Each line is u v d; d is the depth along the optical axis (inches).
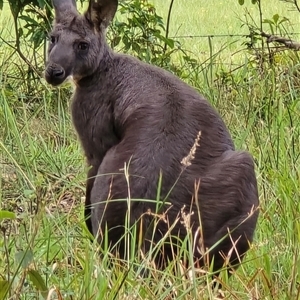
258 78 567.2
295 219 350.6
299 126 479.8
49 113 565.6
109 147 386.0
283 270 326.6
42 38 602.2
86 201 381.4
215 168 341.7
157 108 358.9
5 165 458.9
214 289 289.4
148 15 627.5
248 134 474.0
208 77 631.2
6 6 1005.8
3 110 514.3
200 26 940.0
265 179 403.9
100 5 407.8
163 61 612.4
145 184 332.8
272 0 1082.1
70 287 287.7
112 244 339.9
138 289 275.9
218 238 334.0
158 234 329.1
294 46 604.7
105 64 397.7
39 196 303.4
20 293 262.8
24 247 307.6
